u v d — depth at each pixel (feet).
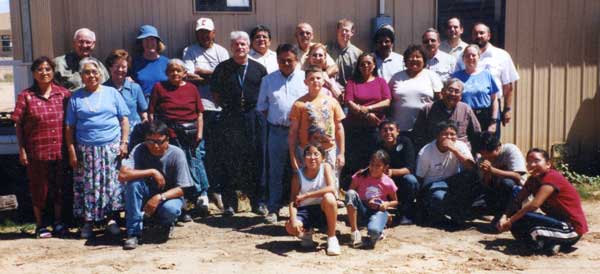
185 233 21.79
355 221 20.25
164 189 20.95
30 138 21.11
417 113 24.31
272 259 18.90
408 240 20.83
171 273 17.71
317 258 19.01
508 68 26.94
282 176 23.12
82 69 21.09
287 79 22.71
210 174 25.12
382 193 20.88
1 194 25.39
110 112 21.39
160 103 23.21
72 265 18.49
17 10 24.72
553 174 19.47
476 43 26.78
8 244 20.67
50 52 24.81
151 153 20.68
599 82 31.65
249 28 27.30
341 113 22.09
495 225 22.17
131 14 26.05
